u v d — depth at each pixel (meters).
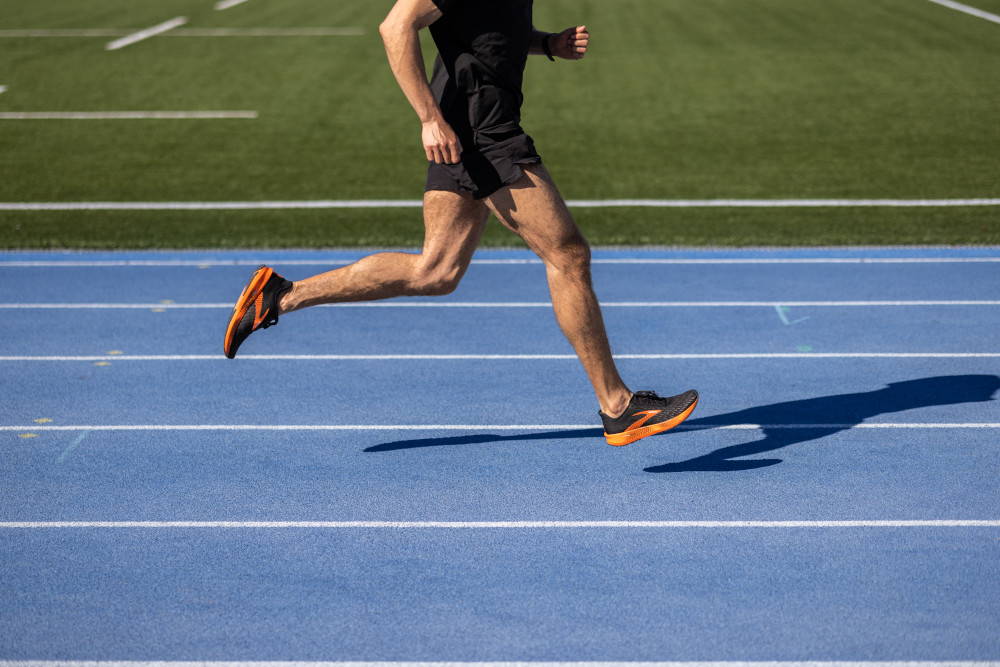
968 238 11.41
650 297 9.46
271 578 4.71
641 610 4.44
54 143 17.02
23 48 26.98
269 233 11.95
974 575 4.69
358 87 21.64
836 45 25.95
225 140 17.14
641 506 5.39
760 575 4.70
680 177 14.51
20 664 4.09
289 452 6.14
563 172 14.87
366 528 5.18
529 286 9.86
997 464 5.85
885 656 4.11
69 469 5.91
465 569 4.78
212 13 34.16
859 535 5.06
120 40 28.31
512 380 7.38
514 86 4.98
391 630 4.31
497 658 4.12
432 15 4.66
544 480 5.71
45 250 11.29
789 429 6.40
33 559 4.89
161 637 4.27
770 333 8.38
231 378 7.45
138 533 5.15
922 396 6.93
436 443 6.26
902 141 16.53
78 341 8.34
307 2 36.88
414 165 15.35
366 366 7.70
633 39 27.30
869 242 11.33
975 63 23.28
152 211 12.98
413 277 5.30
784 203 13.07
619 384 5.39
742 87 21.12
